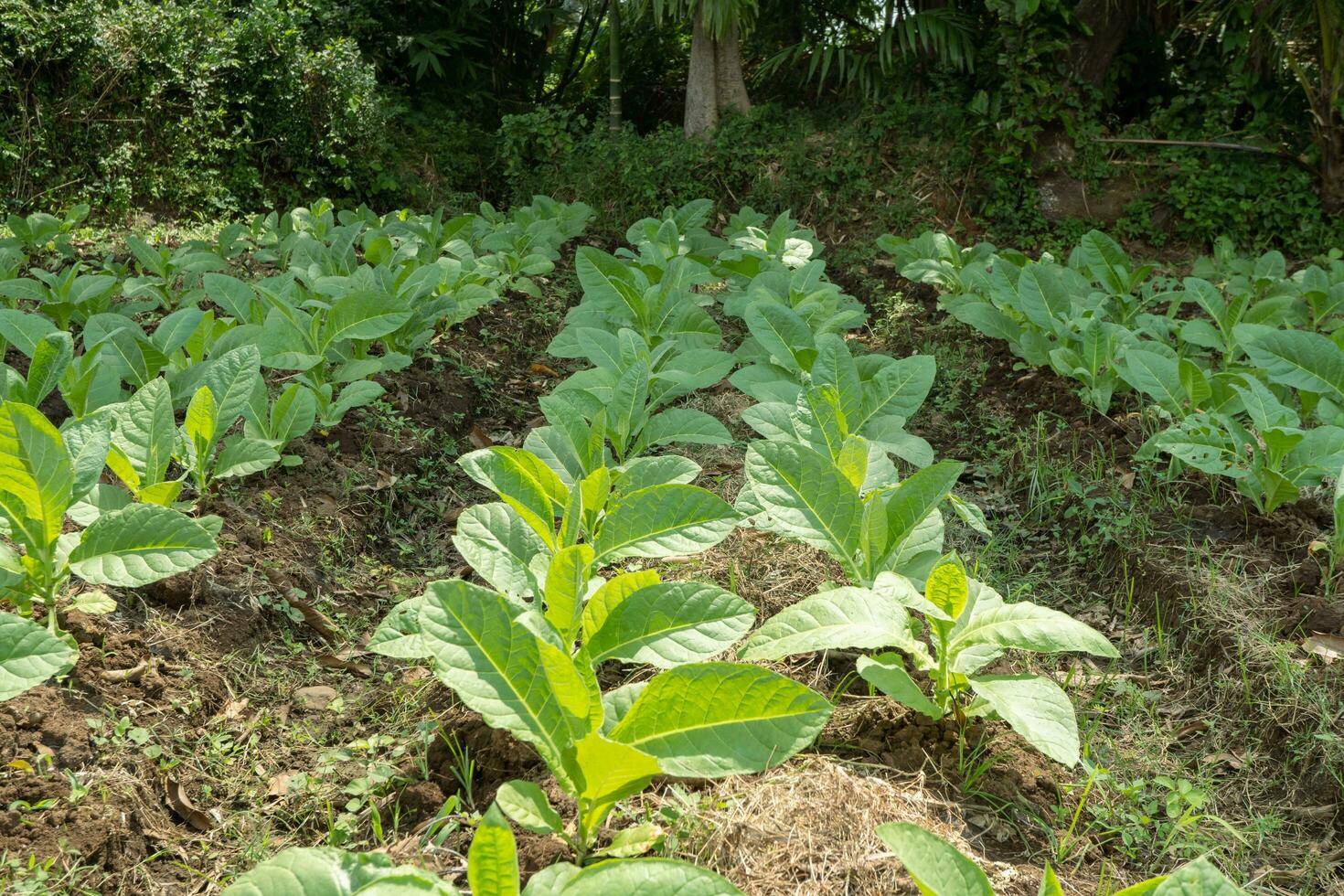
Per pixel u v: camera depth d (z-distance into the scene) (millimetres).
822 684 3156
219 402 3783
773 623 2668
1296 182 10281
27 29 9273
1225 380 4516
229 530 3705
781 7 13539
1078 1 11094
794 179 11094
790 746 1996
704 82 12656
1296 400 5141
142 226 9391
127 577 2787
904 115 11258
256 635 3375
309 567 3756
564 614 2504
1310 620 3412
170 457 3586
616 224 11133
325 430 4586
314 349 4559
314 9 12344
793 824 2330
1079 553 4246
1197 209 10383
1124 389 5418
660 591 2471
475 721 2900
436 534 4348
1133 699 3248
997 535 4418
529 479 2936
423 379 5441
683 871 1689
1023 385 5906
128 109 10016
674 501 2863
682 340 5438
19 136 9422
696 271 5980
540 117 12562
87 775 2566
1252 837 2711
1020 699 2576
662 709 2057
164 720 2869
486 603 2037
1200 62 11734
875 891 2186
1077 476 4719
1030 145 10812
